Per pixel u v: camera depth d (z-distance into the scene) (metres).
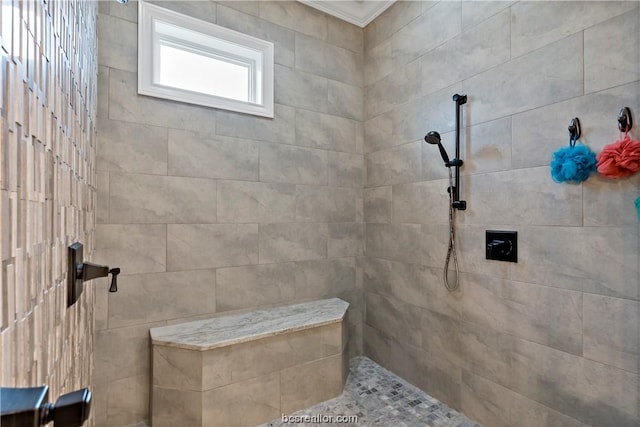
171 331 1.63
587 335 1.22
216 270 1.83
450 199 1.71
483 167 1.58
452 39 1.74
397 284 2.07
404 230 2.03
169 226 1.70
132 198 1.61
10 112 0.33
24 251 0.38
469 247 1.64
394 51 2.12
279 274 2.03
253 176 1.95
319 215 2.18
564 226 1.28
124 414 1.58
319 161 2.19
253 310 1.94
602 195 1.18
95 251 1.51
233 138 1.89
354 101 2.34
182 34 1.79
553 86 1.32
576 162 1.18
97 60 1.51
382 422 1.63
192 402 1.49
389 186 2.14
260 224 1.97
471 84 1.64
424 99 1.90
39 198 0.45
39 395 0.29
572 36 1.26
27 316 0.39
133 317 1.61
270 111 1.99
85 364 1.02
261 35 1.98
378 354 2.21
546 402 1.34
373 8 2.22
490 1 1.56
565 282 1.28
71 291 0.68
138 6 1.64
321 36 2.21
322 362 1.81
